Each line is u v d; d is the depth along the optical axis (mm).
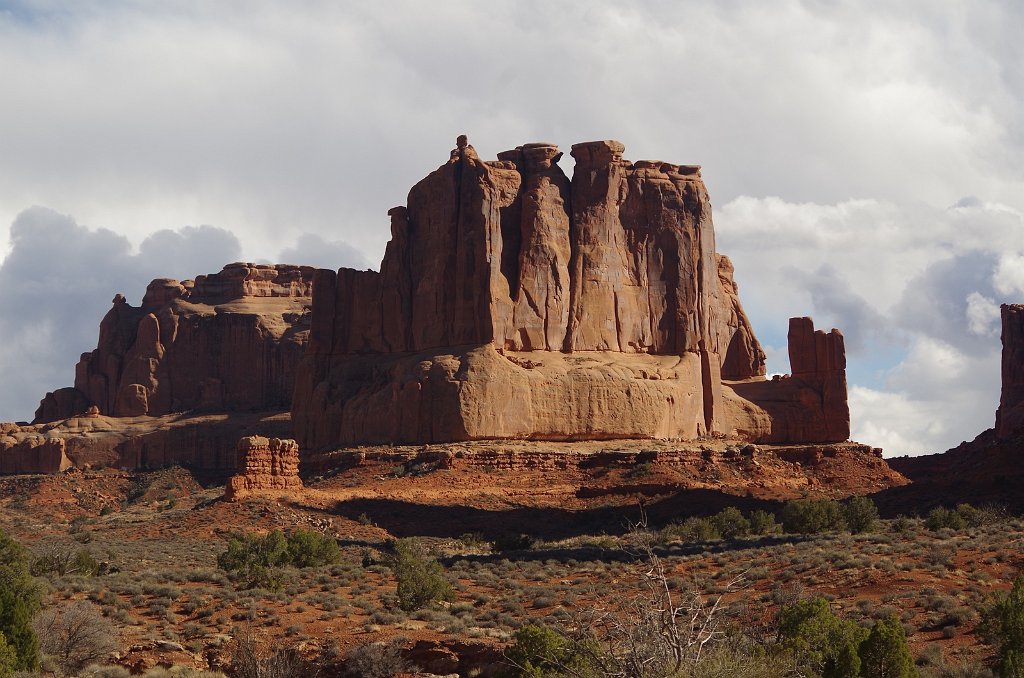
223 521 96688
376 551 82625
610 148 133250
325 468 120438
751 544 75062
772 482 117688
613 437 123750
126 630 52531
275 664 45125
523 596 59844
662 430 126188
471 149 132500
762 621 46875
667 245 135500
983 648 43875
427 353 127500
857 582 54938
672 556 70312
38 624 49125
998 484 96875
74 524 112875
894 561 57844
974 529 69500
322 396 133500
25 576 58094
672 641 26453
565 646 39656
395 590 62656
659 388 127000
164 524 98312
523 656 40250
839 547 65625
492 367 121375
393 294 135125
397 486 109625
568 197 132750
